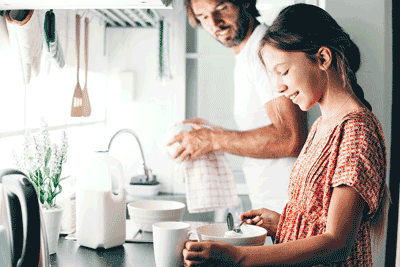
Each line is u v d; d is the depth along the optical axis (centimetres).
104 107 348
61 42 234
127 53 350
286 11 89
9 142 163
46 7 118
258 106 186
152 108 349
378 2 144
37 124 200
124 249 115
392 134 139
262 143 163
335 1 145
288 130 163
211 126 180
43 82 208
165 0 113
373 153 77
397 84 139
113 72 352
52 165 109
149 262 103
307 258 73
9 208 64
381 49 144
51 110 224
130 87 343
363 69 144
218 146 165
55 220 107
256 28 179
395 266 128
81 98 246
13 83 162
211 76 346
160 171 347
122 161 351
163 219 127
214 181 166
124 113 352
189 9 195
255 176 185
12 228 63
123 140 351
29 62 140
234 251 75
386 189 83
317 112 165
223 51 341
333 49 85
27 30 132
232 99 347
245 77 189
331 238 73
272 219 113
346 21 145
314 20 86
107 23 346
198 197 165
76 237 119
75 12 258
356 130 78
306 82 86
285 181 177
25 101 179
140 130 350
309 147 96
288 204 98
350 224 74
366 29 144
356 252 81
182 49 338
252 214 117
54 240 108
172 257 93
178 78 343
